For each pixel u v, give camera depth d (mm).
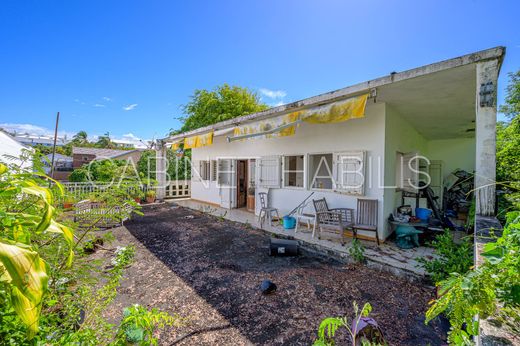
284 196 6820
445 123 6469
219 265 3893
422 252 4254
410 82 3572
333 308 2674
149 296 2893
